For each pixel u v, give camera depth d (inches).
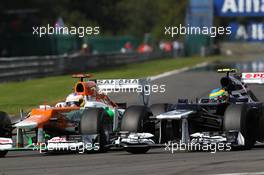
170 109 1721.2
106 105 1820.9
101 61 6697.8
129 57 7746.1
